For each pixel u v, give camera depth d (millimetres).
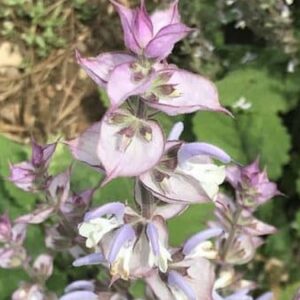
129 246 137
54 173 227
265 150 245
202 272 146
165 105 125
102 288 156
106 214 139
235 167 181
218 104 125
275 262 242
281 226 248
